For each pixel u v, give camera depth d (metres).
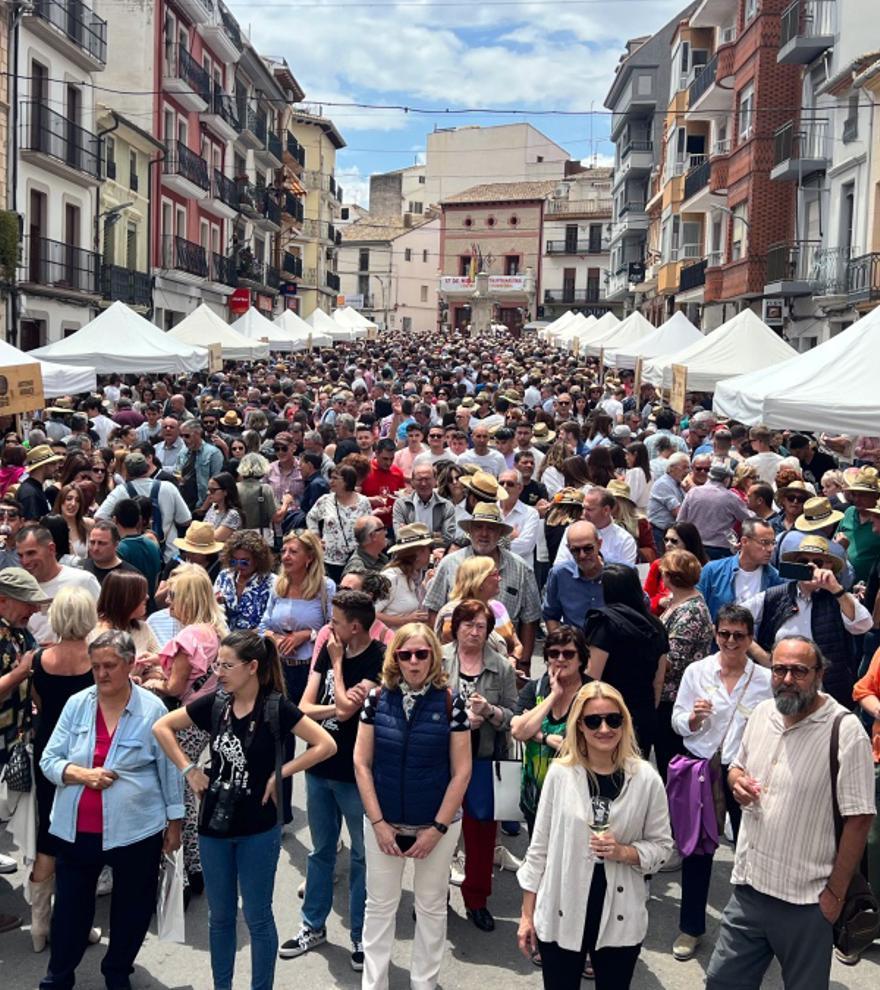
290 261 63.22
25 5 25.61
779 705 4.28
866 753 4.25
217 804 4.78
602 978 4.41
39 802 5.45
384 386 23.42
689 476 11.63
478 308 87.62
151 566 8.39
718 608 7.22
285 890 6.22
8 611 5.74
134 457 9.97
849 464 13.84
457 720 4.93
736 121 33.66
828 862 4.27
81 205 30.88
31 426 15.59
